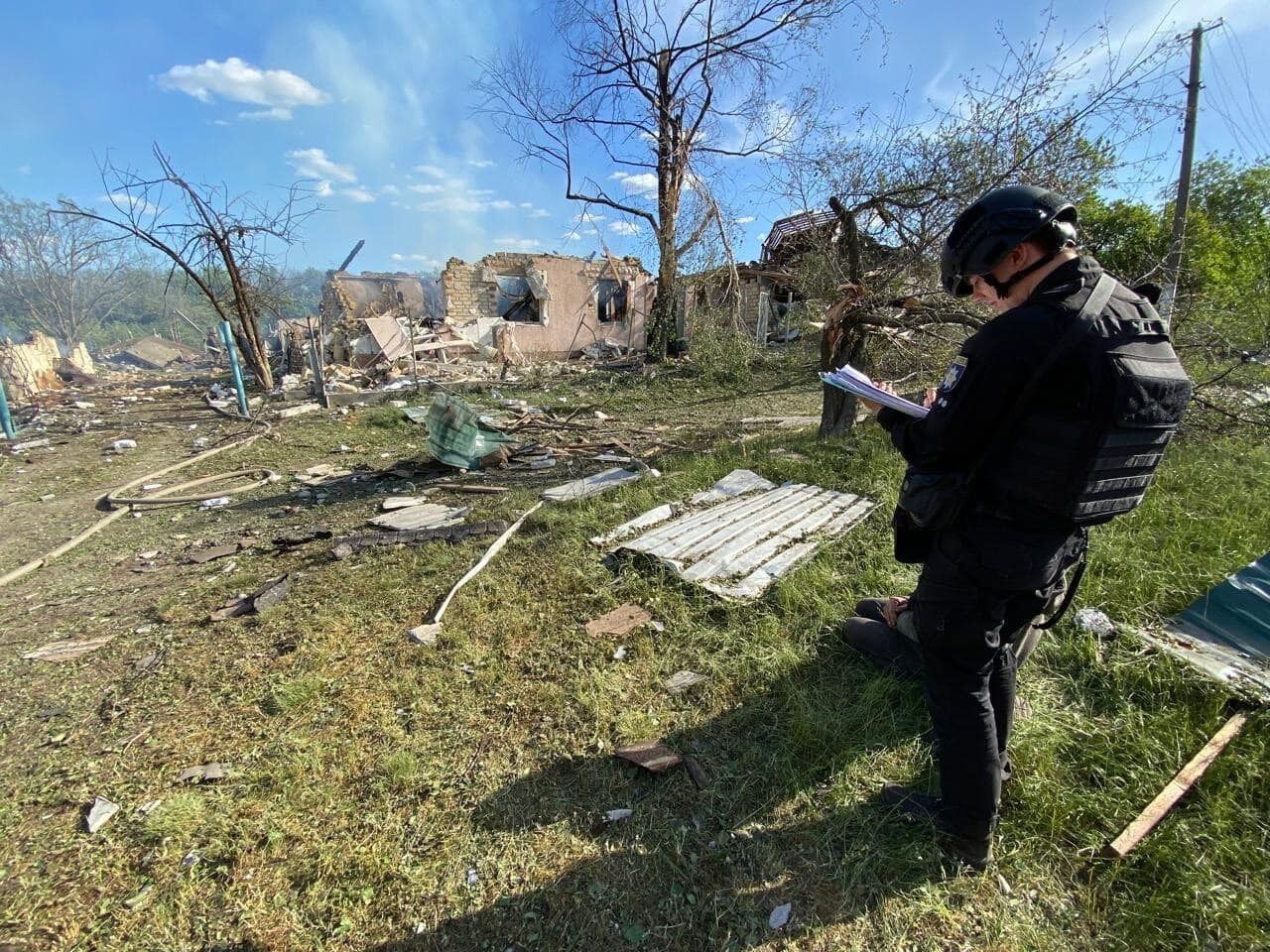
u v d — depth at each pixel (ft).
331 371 45.75
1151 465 4.49
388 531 14.65
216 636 10.16
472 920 5.27
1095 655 7.79
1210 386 18.02
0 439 26.86
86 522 16.58
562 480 18.10
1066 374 4.12
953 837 5.46
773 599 9.98
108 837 6.28
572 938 5.08
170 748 7.56
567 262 60.18
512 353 54.08
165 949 5.12
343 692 8.39
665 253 45.65
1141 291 5.15
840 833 5.87
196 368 80.38
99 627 10.84
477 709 7.90
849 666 8.20
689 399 34.27
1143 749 6.35
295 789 6.73
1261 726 6.62
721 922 5.15
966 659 5.00
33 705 8.61
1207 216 37.19
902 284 19.79
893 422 5.27
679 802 6.32
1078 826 5.72
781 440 20.97
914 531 5.29
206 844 6.12
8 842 6.28
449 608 10.47
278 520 16.11
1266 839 5.41
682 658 8.72
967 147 17.40
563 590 10.91
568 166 46.14
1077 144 16.56
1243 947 4.62
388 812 6.39
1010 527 4.59
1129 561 9.79
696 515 13.65
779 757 6.79
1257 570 8.77
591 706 7.73
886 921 5.08
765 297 50.78
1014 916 5.06
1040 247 4.42
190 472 21.15
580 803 6.38
